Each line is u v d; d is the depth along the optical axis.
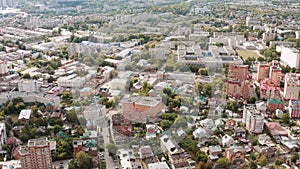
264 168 172.25
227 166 173.88
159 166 170.62
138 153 184.62
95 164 177.75
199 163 172.62
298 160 179.88
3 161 179.62
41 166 170.38
